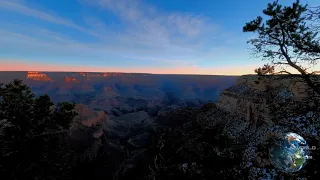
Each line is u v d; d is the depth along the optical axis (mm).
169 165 28406
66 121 14844
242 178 21672
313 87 6039
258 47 7141
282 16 6305
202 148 31219
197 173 23797
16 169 11516
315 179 5188
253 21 7012
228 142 30844
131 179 30578
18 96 13336
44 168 12625
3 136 12078
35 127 13336
